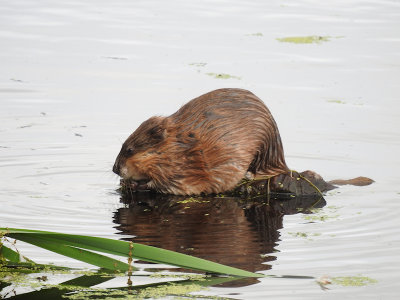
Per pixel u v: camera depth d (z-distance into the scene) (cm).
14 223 1398
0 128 2055
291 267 1189
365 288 1105
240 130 1662
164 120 1673
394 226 1398
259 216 1491
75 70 2584
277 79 2517
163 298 1075
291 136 2023
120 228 1395
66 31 3036
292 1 3591
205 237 1345
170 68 2616
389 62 2714
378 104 2292
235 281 1138
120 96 2344
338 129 2078
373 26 3169
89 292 1096
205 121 1662
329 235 1349
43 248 1229
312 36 3020
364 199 1586
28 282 1134
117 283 1130
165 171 1667
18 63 2645
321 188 1661
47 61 2675
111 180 1730
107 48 2834
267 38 2986
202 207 1566
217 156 1656
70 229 1374
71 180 1712
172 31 3064
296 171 1694
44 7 3378
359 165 1812
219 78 2503
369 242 1307
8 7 3353
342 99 2338
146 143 1661
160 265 1209
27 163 1806
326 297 1073
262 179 1697
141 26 3130
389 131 2061
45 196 1592
